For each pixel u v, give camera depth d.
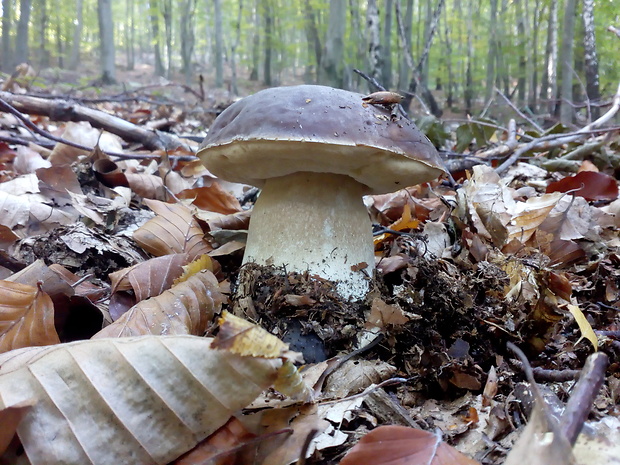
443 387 0.20
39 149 0.52
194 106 1.19
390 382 0.20
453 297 0.23
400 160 0.22
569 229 0.35
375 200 0.44
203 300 0.23
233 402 0.14
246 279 0.24
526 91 3.35
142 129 0.62
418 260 0.24
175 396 0.14
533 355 0.23
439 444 0.14
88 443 0.13
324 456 0.16
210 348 0.13
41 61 3.86
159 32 4.68
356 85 2.38
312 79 3.72
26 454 0.13
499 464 0.15
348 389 0.20
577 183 0.44
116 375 0.14
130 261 0.29
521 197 0.46
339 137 0.20
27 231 0.32
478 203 0.35
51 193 0.36
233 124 0.22
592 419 0.17
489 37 2.84
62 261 0.28
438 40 3.04
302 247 0.23
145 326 0.21
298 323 0.22
